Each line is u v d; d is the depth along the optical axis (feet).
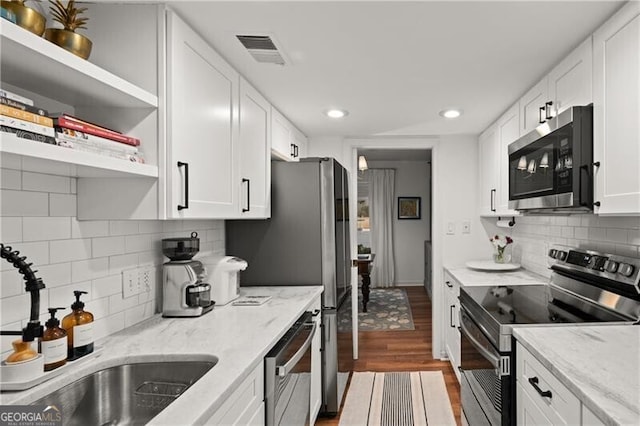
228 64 6.18
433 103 8.52
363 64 6.36
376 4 4.59
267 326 5.38
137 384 4.27
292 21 4.97
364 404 9.05
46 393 3.55
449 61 6.26
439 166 12.03
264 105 7.94
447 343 11.46
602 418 3.07
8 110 2.93
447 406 8.90
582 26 5.13
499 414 5.34
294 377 5.78
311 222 8.44
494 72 6.74
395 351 12.47
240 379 3.77
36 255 4.06
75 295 4.21
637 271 5.62
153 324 5.53
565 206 5.66
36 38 3.01
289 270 8.48
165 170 4.55
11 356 3.51
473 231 11.98
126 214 4.58
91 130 3.80
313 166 8.46
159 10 4.58
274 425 4.78
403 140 12.09
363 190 23.41
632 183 4.50
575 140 5.36
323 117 9.66
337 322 8.64
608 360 4.06
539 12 4.78
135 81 4.62
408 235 23.45
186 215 4.85
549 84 6.67
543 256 9.51
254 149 7.34
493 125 10.21
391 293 21.26
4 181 3.73
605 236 6.84
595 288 6.54
